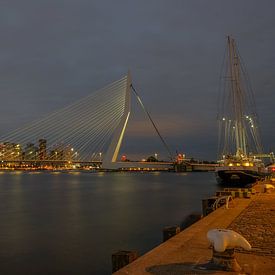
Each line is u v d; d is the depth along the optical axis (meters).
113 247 21.23
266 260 9.77
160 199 54.12
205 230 14.11
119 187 89.38
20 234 25.73
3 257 19.19
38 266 17.50
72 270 16.86
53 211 40.09
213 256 9.03
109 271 16.66
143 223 30.19
